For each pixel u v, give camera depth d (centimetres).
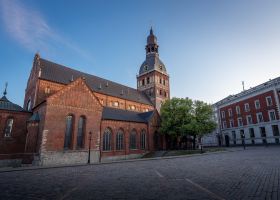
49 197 895
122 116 4497
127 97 5897
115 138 3962
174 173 1497
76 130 3231
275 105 5284
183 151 4291
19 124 3262
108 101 5288
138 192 929
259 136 5678
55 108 3030
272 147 4481
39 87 3881
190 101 4894
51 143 2892
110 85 5841
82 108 3369
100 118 3625
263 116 5609
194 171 1545
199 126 4541
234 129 6600
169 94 7369
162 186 1041
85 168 2152
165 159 3042
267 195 778
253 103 5953
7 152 3047
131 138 4309
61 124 3056
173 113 4734
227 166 1720
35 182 1303
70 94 3250
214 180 1133
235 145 6494
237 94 6719
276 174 1211
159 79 7094
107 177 1430
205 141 7900
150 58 7300
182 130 4447
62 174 1686
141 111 6228
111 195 893
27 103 4450
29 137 2992
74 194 934
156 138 4916
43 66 4225
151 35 7475
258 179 1090
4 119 3128
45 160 2781
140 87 7425
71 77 4675
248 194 809
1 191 1035
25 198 887
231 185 984
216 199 765
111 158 3756
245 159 2236
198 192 882
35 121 3042
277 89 5275
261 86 5981
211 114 4959
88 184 1170
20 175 1698
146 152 4516
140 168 1958
